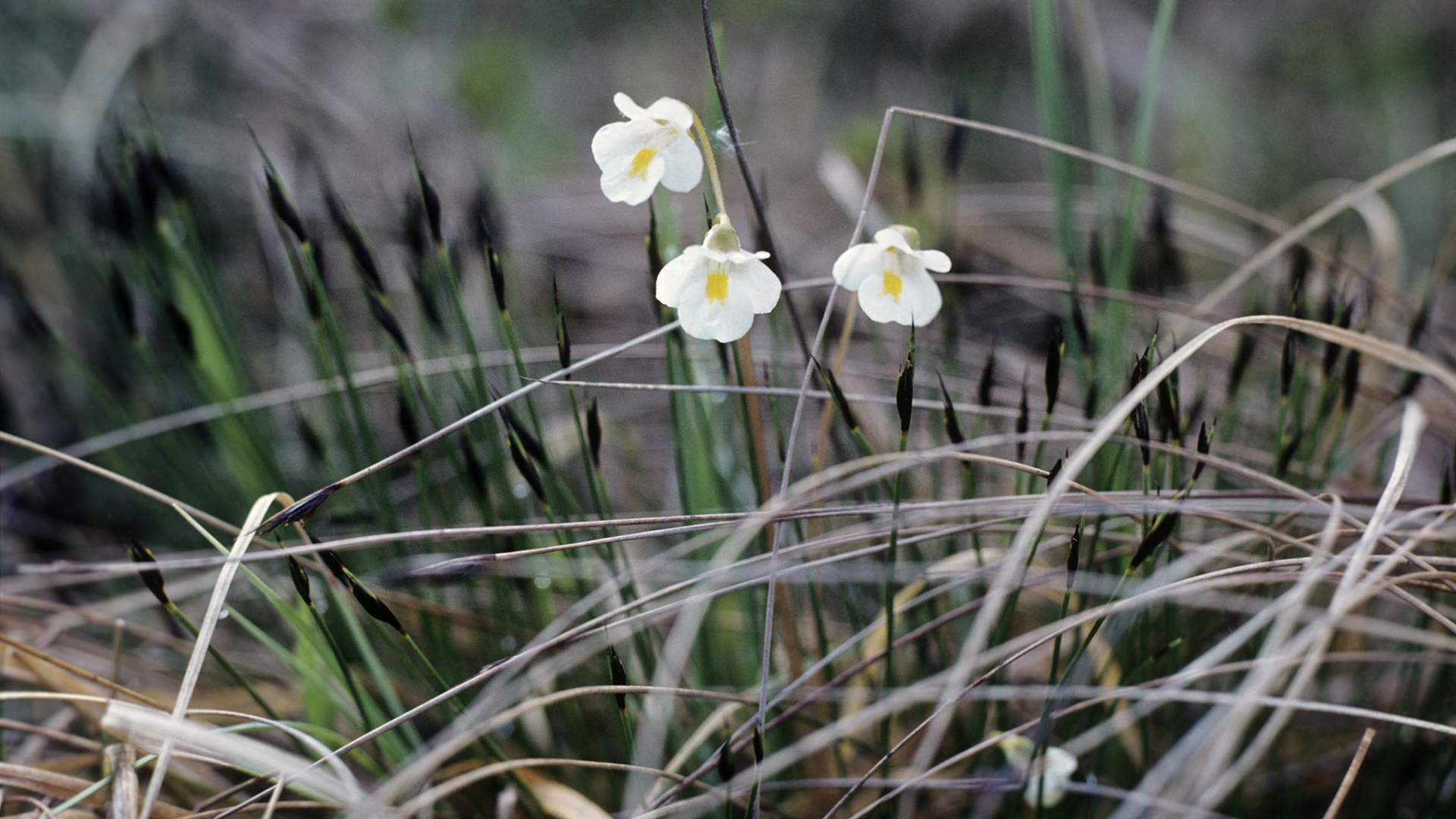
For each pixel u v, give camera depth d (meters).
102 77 0.54
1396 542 0.35
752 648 0.37
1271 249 0.38
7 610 0.38
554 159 0.71
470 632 0.38
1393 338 0.41
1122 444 0.35
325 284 0.36
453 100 0.68
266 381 0.44
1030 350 0.46
